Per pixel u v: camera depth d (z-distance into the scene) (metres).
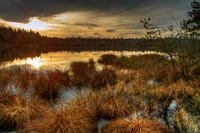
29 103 5.61
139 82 8.77
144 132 4.29
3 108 5.26
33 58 24.88
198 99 5.91
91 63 15.77
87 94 6.84
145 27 8.23
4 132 4.79
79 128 4.48
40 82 7.81
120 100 6.25
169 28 8.20
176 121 5.16
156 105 6.25
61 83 8.75
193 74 8.82
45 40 97.06
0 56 25.06
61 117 4.59
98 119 5.66
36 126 4.49
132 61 9.49
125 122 4.75
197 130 4.64
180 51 8.39
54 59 23.73
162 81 9.63
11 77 9.37
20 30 77.94
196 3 7.88
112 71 10.39
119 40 100.06
